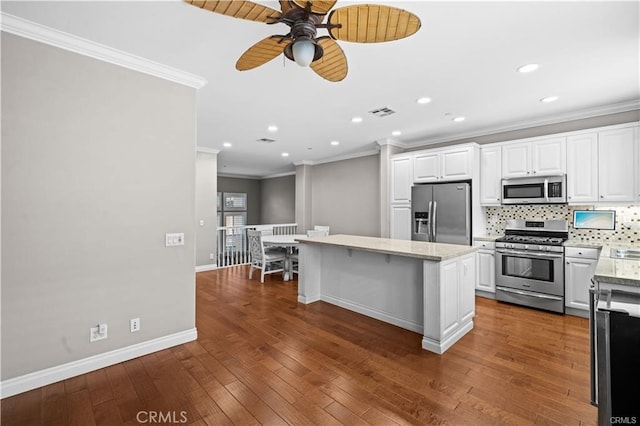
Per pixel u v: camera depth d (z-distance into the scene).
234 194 10.09
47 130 2.11
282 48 1.67
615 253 2.79
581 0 1.74
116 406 1.90
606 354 1.25
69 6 1.81
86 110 2.26
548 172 3.77
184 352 2.61
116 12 1.86
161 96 2.65
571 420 1.75
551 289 3.58
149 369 2.33
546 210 4.07
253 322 3.32
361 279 3.60
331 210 7.14
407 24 1.44
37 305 2.08
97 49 2.26
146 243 2.57
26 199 2.03
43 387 2.08
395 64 2.52
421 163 4.79
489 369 2.32
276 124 4.32
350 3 1.82
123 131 2.44
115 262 2.40
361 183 6.50
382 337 2.92
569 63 2.49
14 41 1.98
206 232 6.19
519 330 3.08
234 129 4.58
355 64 2.52
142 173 2.54
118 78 2.41
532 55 2.37
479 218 4.40
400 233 5.05
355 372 2.29
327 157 6.96
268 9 1.39
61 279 2.17
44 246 2.10
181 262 2.78
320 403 1.92
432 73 2.69
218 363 2.43
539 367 2.35
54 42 2.11
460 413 1.82
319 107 3.60
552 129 3.93
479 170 4.38
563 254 3.51
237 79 2.84
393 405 1.90
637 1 1.73
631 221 3.46
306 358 2.51
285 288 4.79
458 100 3.34
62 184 2.17
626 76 2.73
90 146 2.28
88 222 2.28
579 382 2.14
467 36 2.11
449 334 2.74
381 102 3.41
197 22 1.97
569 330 3.07
